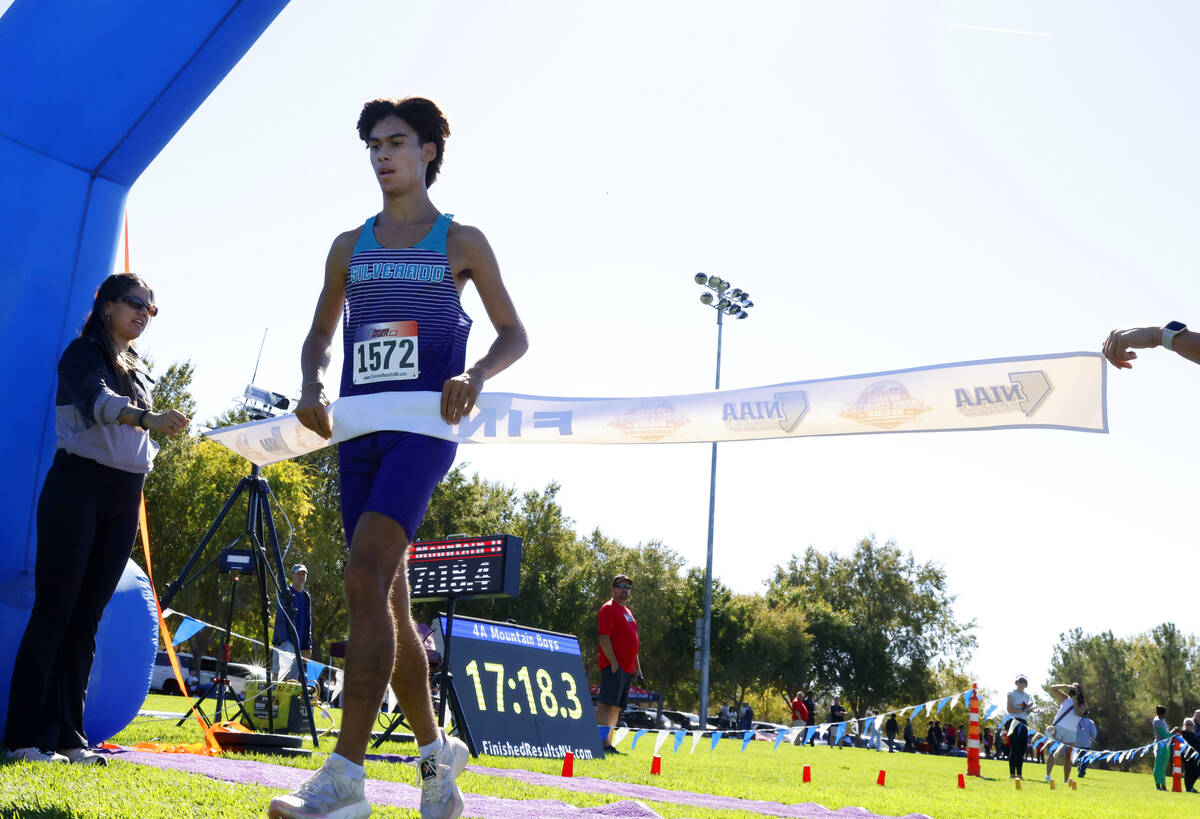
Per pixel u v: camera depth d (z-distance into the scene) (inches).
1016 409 112.4
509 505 1902.1
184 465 1290.6
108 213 175.8
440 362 112.6
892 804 247.4
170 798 112.0
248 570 301.9
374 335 112.5
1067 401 110.6
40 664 148.2
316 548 1465.3
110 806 101.4
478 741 287.7
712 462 1221.7
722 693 2267.5
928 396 116.6
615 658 398.6
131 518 160.6
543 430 126.5
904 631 2623.0
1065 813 277.6
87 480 154.1
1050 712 2511.1
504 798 158.6
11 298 165.8
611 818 138.6
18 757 141.9
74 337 172.9
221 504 1262.3
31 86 162.6
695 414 125.5
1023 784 529.0
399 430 107.0
